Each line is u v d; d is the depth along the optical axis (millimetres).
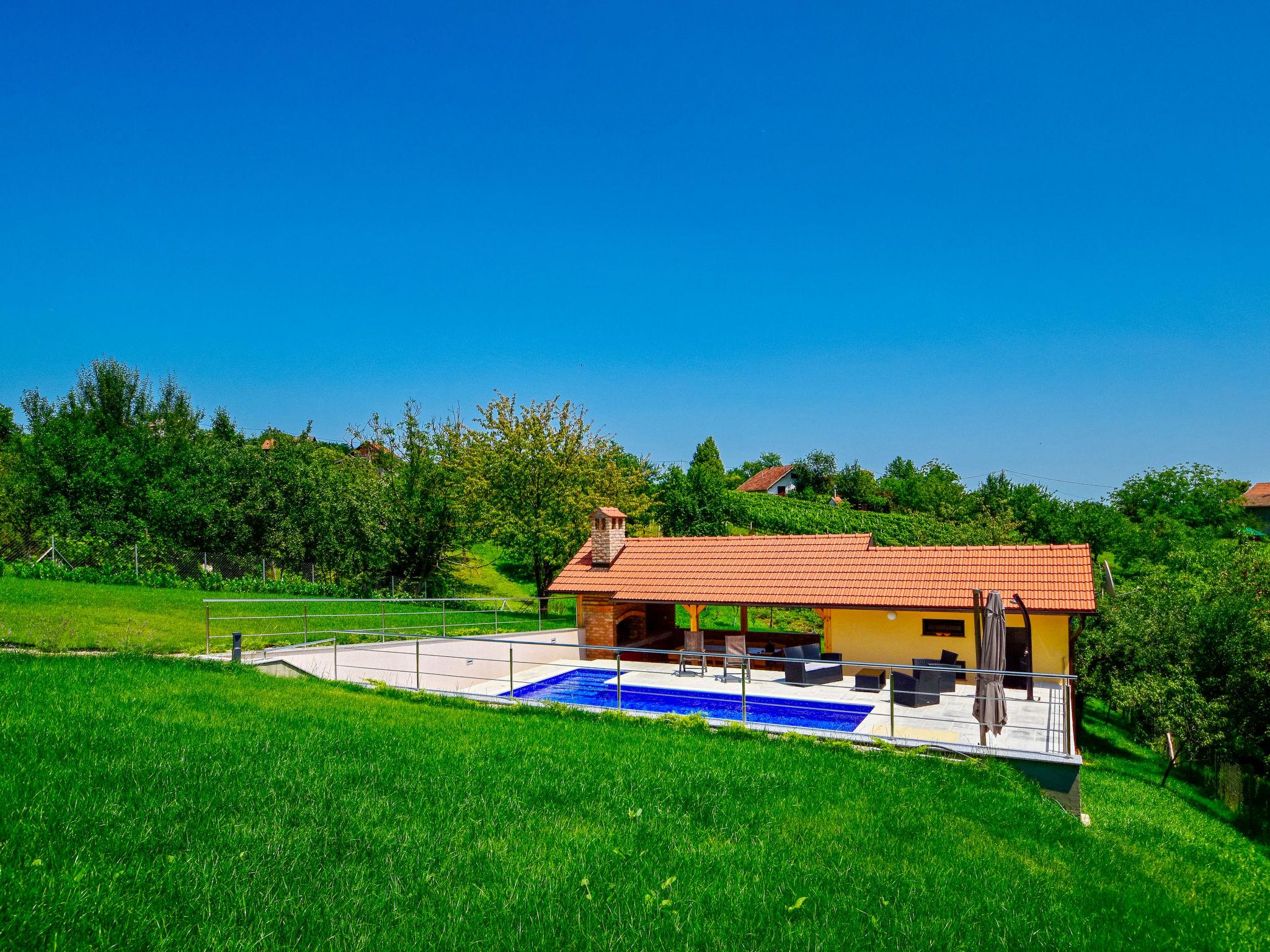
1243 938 7973
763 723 14047
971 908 7254
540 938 5871
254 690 13766
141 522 30109
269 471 30781
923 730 13703
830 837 8695
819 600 19281
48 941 4895
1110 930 7367
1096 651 22750
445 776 9445
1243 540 28109
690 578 21641
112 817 6977
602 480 34781
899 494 73812
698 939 6121
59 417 35688
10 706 10508
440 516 34594
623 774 10203
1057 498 54000
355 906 6020
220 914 5629
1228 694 20219
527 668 21922
